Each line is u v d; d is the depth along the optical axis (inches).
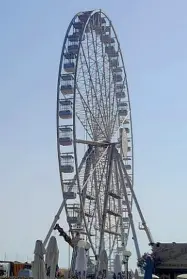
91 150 2659.9
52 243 1362.0
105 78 2834.6
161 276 2138.3
